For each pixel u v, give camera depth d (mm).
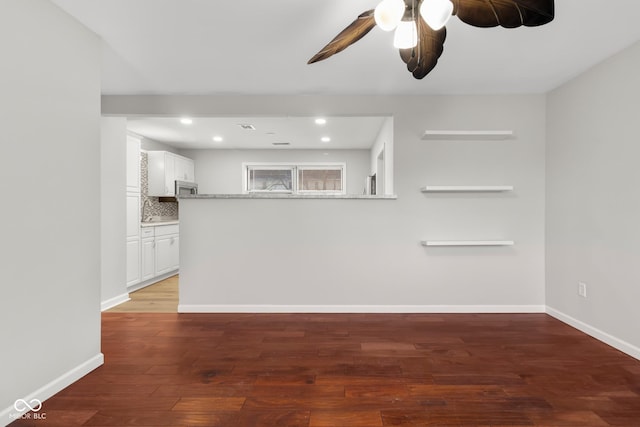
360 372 2211
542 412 1769
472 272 3494
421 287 3512
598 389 1992
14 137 1699
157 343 2713
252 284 3541
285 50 2494
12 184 1689
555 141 3291
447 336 2842
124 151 4047
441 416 1736
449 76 2988
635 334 2426
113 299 3861
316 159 6898
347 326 3102
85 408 1806
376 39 2332
